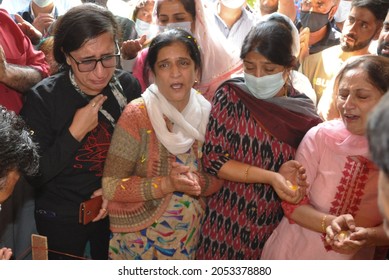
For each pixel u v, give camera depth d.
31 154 1.48
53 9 3.12
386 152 0.71
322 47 2.79
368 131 0.75
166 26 2.48
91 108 1.84
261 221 1.96
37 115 1.84
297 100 1.89
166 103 1.80
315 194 1.79
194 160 1.89
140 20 2.82
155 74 1.80
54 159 1.82
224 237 1.99
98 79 1.82
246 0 2.93
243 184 1.93
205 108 1.90
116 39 1.88
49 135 1.87
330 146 1.75
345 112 1.65
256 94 1.84
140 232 1.89
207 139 1.88
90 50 1.77
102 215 1.96
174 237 1.89
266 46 1.74
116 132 1.81
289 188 1.75
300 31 2.80
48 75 2.27
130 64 2.50
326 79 2.57
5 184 1.44
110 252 1.99
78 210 1.97
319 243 1.82
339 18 2.97
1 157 1.37
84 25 1.75
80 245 2.04
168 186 1.78
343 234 1.64
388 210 0.76
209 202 2.02
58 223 1.98
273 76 1.78
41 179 1.88
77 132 1.82
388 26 2.21
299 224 1.82
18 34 2.18
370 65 1.60
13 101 2.10
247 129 1.87
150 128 1.81
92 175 1.95
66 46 1.78
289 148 1.89
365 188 1.72
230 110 1.87
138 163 1.84
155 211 1.86
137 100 1.83
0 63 1.95
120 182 1.82
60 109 1.86
